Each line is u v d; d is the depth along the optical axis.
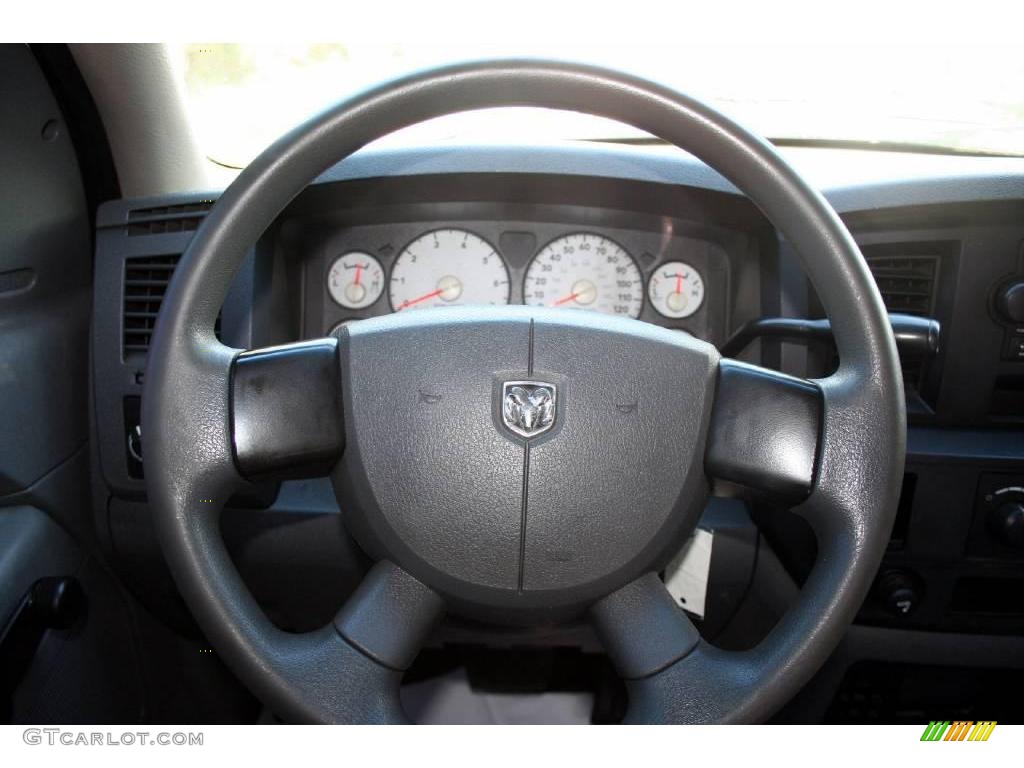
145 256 1.12
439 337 0.71
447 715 1.51
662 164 1.16
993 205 1.12
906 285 1.20
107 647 1.20
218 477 0.67
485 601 0.71
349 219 1.28
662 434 0.70
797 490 0.67
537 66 0.66
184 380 0.66
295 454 0.68
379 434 0.70
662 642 0.69
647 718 0.67
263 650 0.64
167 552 0.65
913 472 1.14
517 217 1.30
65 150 1.20
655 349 0.71
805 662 0.64
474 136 1.25
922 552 1.15
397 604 0.71
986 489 1.13
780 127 1.30
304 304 1.32
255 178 0.66
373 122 0.67
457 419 0.69
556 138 1.30
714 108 0.66
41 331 1.13
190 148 1.30
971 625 1.18
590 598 0.71
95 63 1.16
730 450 0.69
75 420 1.18
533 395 0.69
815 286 0.69
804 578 1.08
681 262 1.32
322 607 1.19
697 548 0.93
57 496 1.13
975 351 1.18
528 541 0.69
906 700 1.29
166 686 1.36
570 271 1.33
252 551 1.13
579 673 1.51
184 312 0.66
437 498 0.69
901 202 1.13
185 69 1.23
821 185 1.17
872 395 0.66
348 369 0.71
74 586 1.05
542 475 0.69
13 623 0.99
